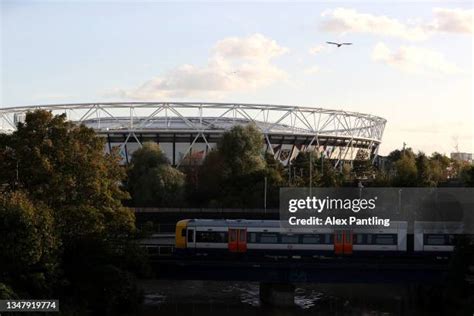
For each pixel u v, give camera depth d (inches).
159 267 2657.5
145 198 4891.7
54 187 2165.4
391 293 3134.8
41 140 2218.3
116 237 2311.8
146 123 7780.5
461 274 2474.2
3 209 1909.4
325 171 5388.8
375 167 6909.5
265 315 2581.2
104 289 2233.0
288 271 2662.4
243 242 2824.8
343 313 2657.5
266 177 4712.1
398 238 2802.7
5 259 1929.1
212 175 5142.7
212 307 2706.7
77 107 7249.0
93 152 2285.9
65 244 2190.0
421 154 6294.3
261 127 7662.4
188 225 2859.3
